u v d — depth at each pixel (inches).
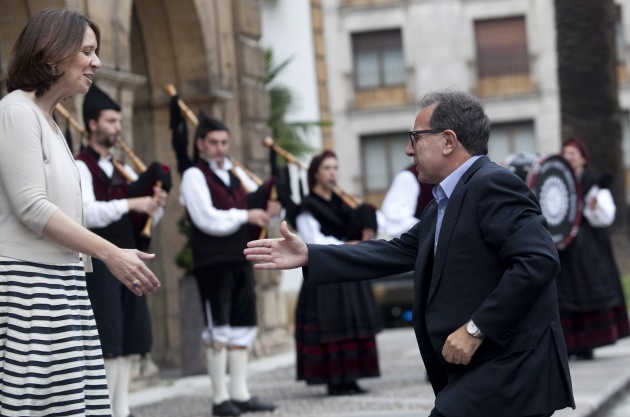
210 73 481.1
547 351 176.7
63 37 191.0
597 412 333.1
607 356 473.4
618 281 459.5
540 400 175.0
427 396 365.7
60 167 192.4
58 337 187.8
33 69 190.4
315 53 722.2
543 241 172.4
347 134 1560.0
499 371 174.4
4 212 188.4
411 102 1542.8
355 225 374.9
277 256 187.9
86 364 194.1
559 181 434.3
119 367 305.4
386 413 329.1
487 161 182.2
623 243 816.9
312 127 693.3
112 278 292.4
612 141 804.0
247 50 520.1
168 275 482.6
